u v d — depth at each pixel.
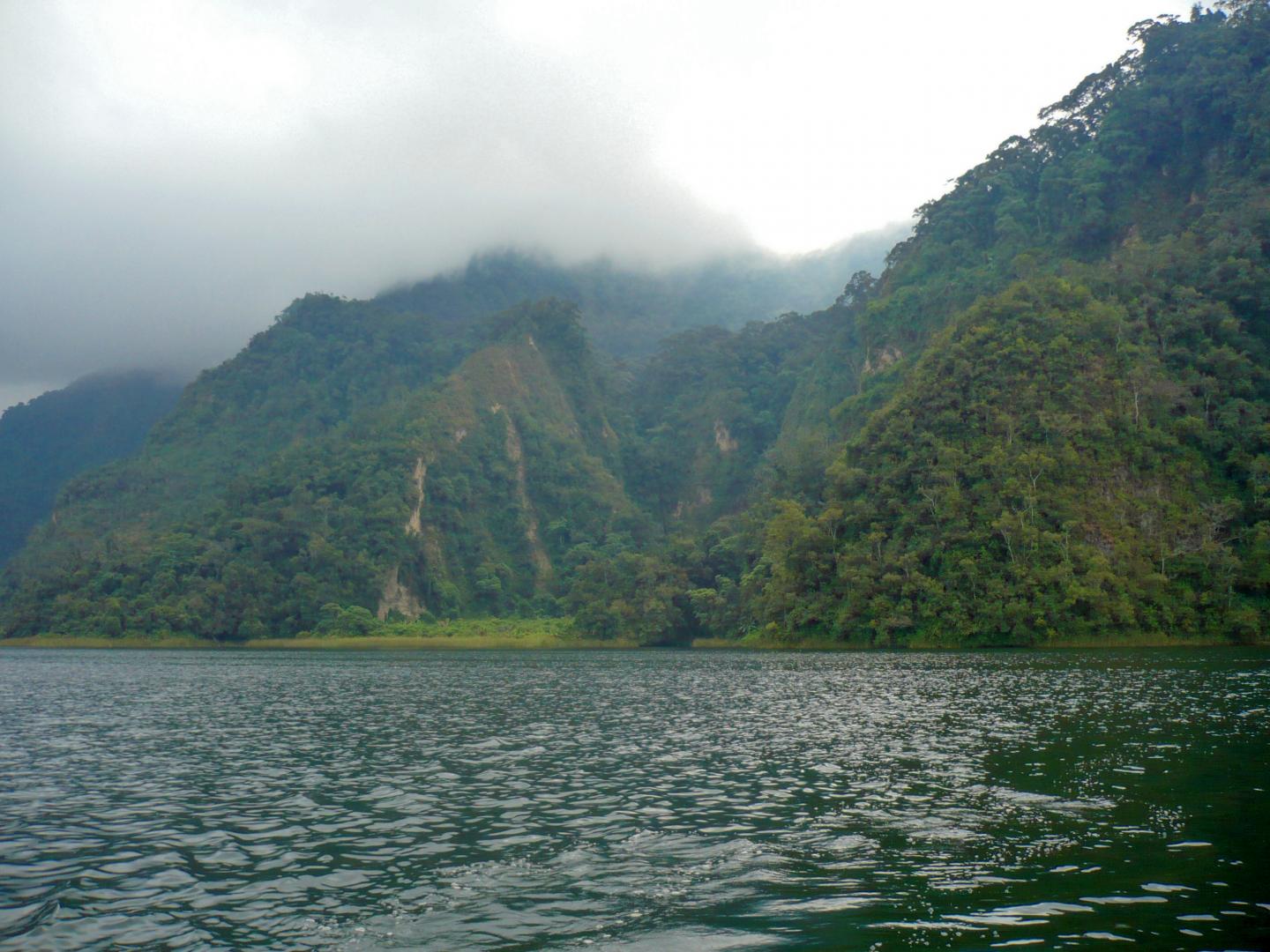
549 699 54.84
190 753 35.38
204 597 155.88
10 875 18.59
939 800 23.53
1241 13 156.50
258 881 18.02
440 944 14.24
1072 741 31.98
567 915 15.47
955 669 69.00
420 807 24.77
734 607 134.00
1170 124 149.88
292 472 189.62
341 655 124.12
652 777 28.30
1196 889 15.62
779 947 13.56
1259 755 28.22
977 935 13.68
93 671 89.25
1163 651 85.56
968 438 111.31
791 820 21.89
